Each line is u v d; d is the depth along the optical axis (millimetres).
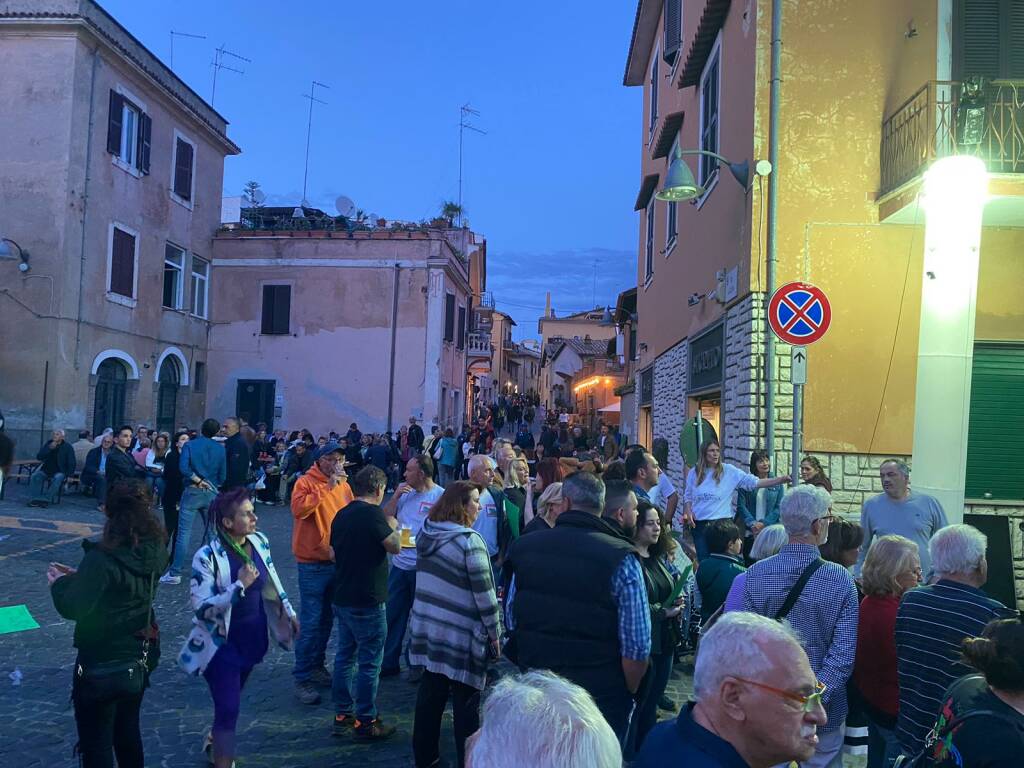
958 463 7320
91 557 3621
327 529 5785
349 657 5160
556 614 3588
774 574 3646
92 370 19219
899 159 8555
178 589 9070
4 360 17953
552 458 6602
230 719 4172
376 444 18766
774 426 8906
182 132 23375
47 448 15117
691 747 1942
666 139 15109
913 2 8906
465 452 22359
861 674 3873
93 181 19047
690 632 6625
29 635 6988
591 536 3664
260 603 4402
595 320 81000
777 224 8969
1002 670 2488
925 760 2637
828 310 7523
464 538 4484
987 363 8883
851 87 8961
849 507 8766
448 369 27828
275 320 25656
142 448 16641
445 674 4359
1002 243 8836
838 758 3566
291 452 18547
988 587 8570
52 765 4453
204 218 25000
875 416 8820
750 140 9242
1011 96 8516
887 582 3824
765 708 1928
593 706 1515
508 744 1416
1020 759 2359
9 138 18188
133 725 3828
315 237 25672
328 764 4629
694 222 12727
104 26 19188
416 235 25500
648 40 19016
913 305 8867
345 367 25500
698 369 12422
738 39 9930
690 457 7961
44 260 18031
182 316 23750
